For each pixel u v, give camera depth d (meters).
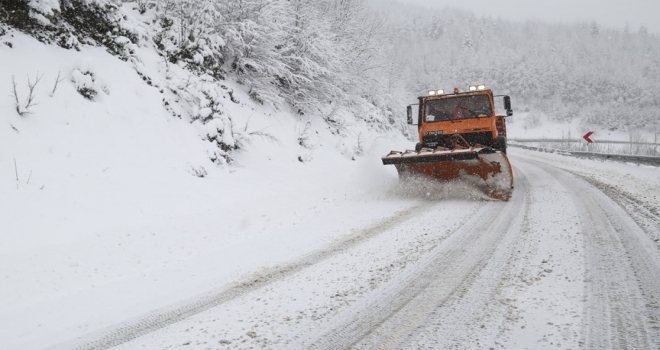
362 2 24.33
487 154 8.50
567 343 2.99
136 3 12.89
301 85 17.58
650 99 86.00
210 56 13.38
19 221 5.85
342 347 3.14
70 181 7.14
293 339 3.32
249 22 13.96
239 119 13.06
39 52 8.61
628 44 133.88
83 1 10.15
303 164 13.80
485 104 10.67
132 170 8.34
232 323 3.68
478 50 112.69
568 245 5.23
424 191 9.77
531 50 110.81
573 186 10.09
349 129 20.48
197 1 13.20
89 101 8.85
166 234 6.71
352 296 4.12
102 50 10.33
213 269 5.29
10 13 8.38
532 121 84.12
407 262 5.03
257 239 6.68
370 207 8.75
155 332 3.60
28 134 7.29
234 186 9.90
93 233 6.20
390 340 3.20
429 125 10.84
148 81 10.78
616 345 2.92
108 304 4.34
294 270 5.03
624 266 4.38
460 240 5.85
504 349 2.96
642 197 7.95
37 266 5.09
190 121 11.10
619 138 73.62
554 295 3.81
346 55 21.20
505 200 8.68
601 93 88.56
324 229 7.04
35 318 4.04
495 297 3.86
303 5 17.06
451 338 3.17
